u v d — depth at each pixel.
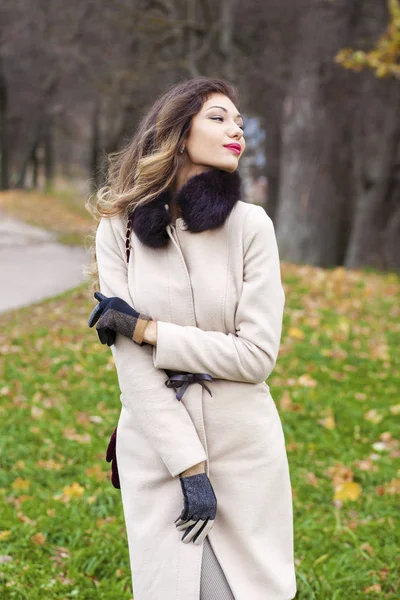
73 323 9.20
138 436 2.45
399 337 8.37
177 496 2.38
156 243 2.39
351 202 18.56
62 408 6.03
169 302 2.38
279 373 6.95
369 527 4.16
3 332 8.70
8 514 4.13
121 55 23.20
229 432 2.39
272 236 2.46
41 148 48.12
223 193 2.39
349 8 15.17
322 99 15.05
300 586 3.51
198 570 2.31
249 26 20.27
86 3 22.22
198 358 2.32
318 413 5.94
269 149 22.66
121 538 3.93
